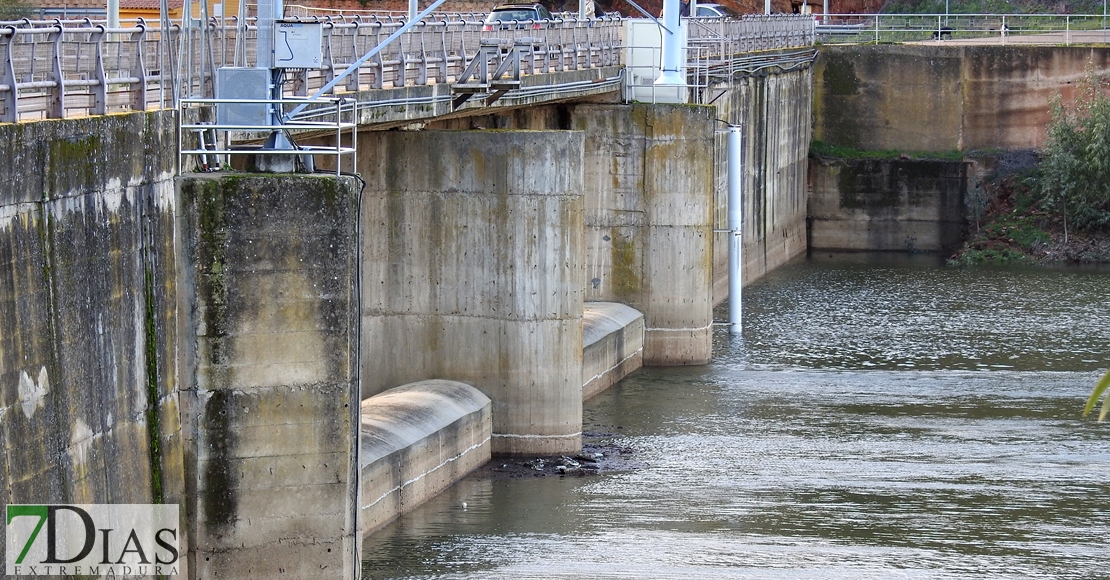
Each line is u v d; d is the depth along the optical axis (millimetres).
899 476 46812
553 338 48906
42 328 25953
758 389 59500
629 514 42594
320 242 31016
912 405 56750
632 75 64500
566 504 43344
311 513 31781
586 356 56875
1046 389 59688
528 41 52469
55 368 26375
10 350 25000
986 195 97562
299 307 31094
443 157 48875
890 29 108562
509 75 49906
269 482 31484
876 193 99688
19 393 25312
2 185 24672
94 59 28516
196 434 31141
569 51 58406
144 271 29516
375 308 49906
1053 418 54875
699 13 107562
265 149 31266
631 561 38188
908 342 68938
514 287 48875
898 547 39812
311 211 30891
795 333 71250
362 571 36906
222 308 30844
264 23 32188
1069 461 48938
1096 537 40969
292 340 31156
